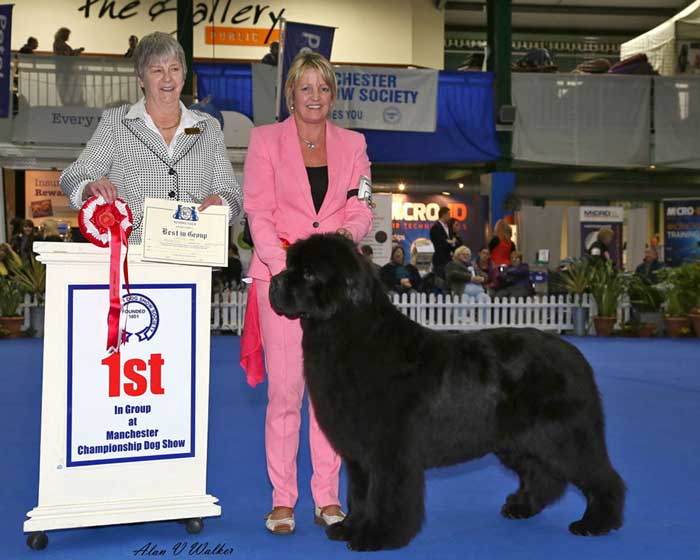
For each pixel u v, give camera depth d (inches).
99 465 147.6
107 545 147.3
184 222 147.8
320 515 161.0
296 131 162.4
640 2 984.3
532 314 595.5
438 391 144.0
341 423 143.4
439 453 147.0
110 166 156.8
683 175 790.5
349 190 164.6
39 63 597.0
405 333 146.1
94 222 144.7
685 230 645.3
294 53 552.7
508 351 150.9
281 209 161.8
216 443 232.8
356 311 141.8
